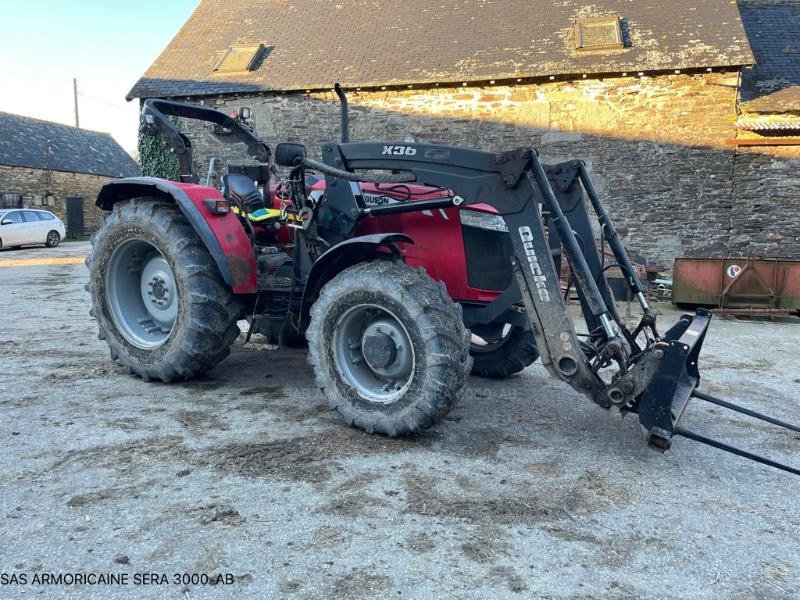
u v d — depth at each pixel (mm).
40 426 3279
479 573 2066
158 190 4246
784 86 10992
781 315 7922
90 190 26922
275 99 12664
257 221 4426
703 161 10805
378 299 3127
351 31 13688
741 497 2711
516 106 11477
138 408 3611
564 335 3035
